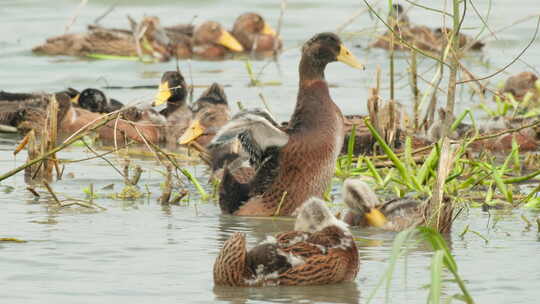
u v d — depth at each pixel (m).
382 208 13.43
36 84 24.98
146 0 36.88
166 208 14.28
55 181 16.00
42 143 16.00
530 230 12.97
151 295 9.82
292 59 29.70
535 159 17.69
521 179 14.68
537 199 14.38
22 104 21.36
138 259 11.19
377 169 16.59
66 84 25.08
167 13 35.38
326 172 14.18
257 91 24.11
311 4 36.34
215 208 14.45
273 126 13.73
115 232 12.53
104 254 11.37
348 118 19.31
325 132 14.10
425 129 19.41
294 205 14.07
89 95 21.84
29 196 14.73
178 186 15.89
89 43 29.42
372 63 27.61
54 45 29.38
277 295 9.93
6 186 15.44
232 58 30.16
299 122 14.18
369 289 10.20
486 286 10.23
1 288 9.95
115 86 24.98
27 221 13.01
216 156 15.85
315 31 32.31
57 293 9.82
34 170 16.19
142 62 28.70
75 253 11.38
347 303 9.66
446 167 12.26
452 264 8.45
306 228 11.09
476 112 21.98
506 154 18.86
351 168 16.80
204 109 19.20
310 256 10.33
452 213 12.86
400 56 28.41
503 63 27.17
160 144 20.27
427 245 12.17
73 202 14.22
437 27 31.30
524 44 29.59
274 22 33.59
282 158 13.96
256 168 14.08
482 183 15.12
